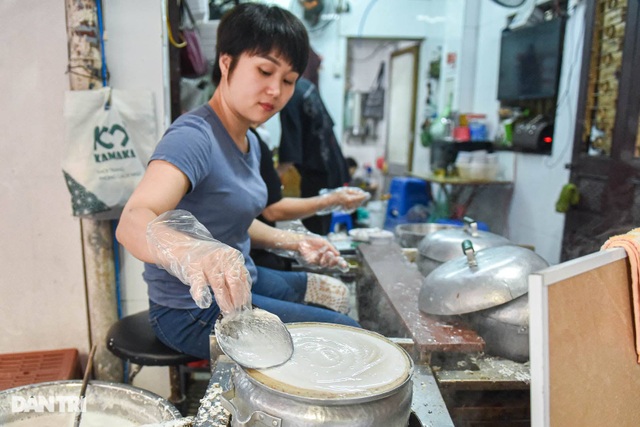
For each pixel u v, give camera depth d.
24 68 1.56
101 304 1.70
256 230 1.58
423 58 4.93
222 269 0.78
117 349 1.26
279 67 1.13
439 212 4.01
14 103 1.58
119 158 1.57
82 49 1.54
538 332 0.55
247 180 1.25
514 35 3.38
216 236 1.19
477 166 3.64
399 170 5.41
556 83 2.92
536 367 0.55
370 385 0.69
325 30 4.77
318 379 0.71
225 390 0.86
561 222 2.90
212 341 0.97
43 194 1.64
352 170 4.99
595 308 0.64
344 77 4.89
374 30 4.82
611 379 0.66
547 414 0.56
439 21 4.68
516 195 3.49
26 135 1.60
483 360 1.08
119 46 1.60
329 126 2.67
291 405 0.66
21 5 1.52
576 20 2.75
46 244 1.67
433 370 1.02
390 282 1.39
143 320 1.41
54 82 1.58
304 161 2.57
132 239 0.88
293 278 1.55
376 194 5.30
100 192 1.54
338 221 2.95
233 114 1.22
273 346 0.76
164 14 1.67
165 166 1.00
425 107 4.93
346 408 0.65
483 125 3.97
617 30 2.31
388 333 1.30
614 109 2.33
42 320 1.73
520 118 3.47
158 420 1.08
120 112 1.57
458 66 4.26
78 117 1.51
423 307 1.13
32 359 1.63
